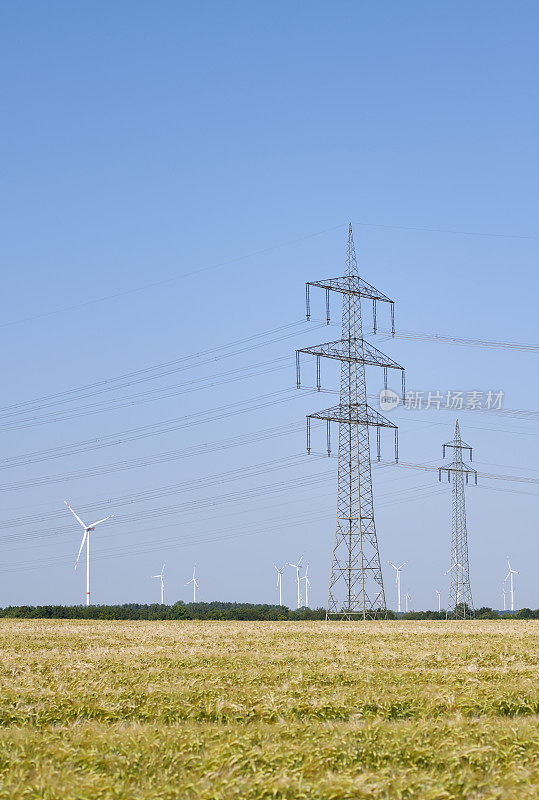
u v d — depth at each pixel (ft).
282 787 56.54
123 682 109.09
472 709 86.43
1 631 245.04
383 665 130.52
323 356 273.13
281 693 97.55
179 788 56.85
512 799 54.75
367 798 55.62
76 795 54.90
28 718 86.12
